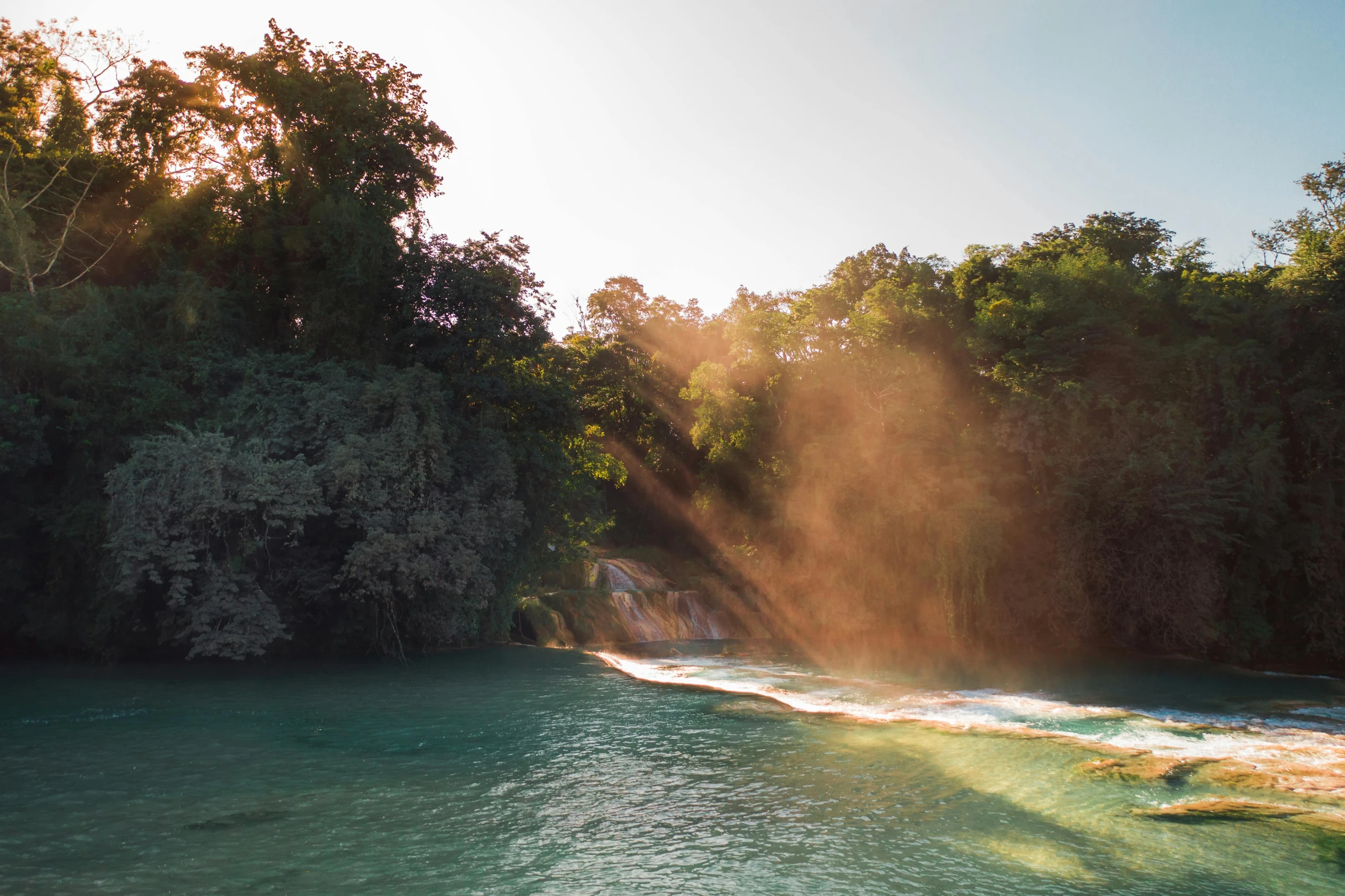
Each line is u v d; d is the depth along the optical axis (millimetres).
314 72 28453
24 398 21719
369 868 8391
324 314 25891
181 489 20453
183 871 8195
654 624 39812
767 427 43094
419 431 23516
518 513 25453
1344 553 31625
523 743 14422
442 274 28047
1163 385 33594
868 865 8727
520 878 8188
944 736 15305
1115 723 17094
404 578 22328
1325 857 9195
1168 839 9758
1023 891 8094
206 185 27547
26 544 24016
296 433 23047
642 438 56625
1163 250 43562
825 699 19938
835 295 42438
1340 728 17766
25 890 7660
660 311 60469
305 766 12586
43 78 29297
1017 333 35438
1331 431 31719
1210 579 31828
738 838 9523
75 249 27125
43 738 14344
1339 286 32875
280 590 24031
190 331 24609
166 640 23078
